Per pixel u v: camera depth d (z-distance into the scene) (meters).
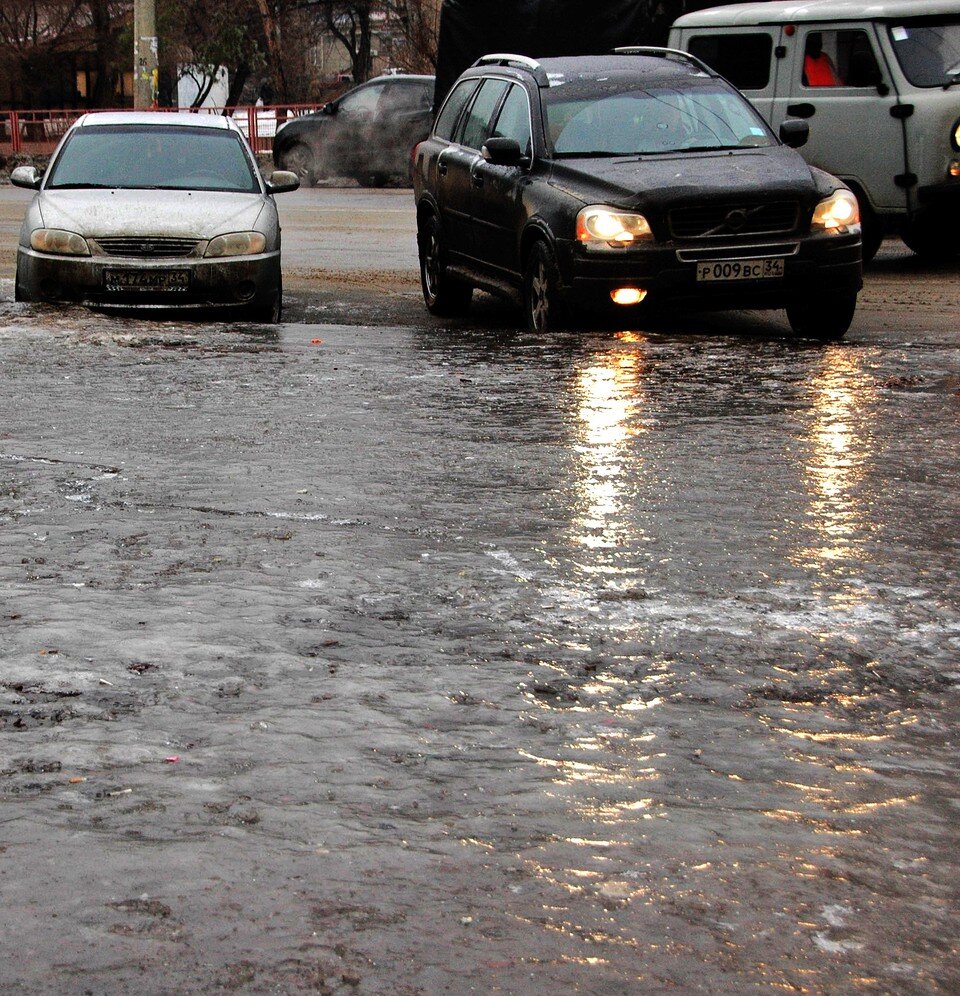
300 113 58.19
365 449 9.62
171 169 18.61
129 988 3.34
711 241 15.30
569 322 15.75
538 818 4.30
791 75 23.69
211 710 5.14
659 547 7.34
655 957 3.52
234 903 3.74
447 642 5.89
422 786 4.52
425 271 19.67
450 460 9.30
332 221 32.38
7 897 3.76
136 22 55.28
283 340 15.15
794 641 5.98
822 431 10.41
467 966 3.46
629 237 15.18
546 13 32.06
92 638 5.89
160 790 4.46
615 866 3.99
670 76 17.80
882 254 25.94
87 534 7.47
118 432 10.16
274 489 8.48
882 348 14.55
